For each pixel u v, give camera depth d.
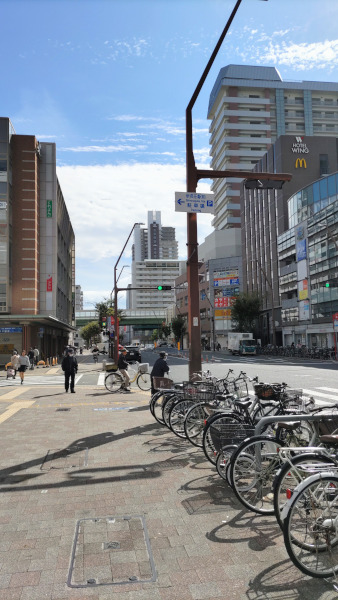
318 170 74.69
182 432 8.03
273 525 4.20
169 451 7.07
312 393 15.34
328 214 54.94
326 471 3.47
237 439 5.16
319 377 21.98
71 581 3.23
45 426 9.35
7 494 5.13
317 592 3.09
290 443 5.27
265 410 6.66
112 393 16.53
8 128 38.69
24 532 4.09
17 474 5.89
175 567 3.42
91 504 4.79
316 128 124.38
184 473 5.87
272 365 33.78
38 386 20.08
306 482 3.34
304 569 3.25
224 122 119.62
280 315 71.62
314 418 4.82
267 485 4.66
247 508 4.61
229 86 121.69
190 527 4.16
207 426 5.95
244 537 3.94
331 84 125.44
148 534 4.01
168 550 3.70
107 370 24.81
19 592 3.09
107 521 4.32
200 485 5.38
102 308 81.88
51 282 41.91
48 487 5.36
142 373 18.30
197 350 10.70
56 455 6.86
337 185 54.03
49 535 4.02
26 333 37.16
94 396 15.45
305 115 123.62
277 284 73.19
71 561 3.53
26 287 39.31
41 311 41.56
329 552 3.44
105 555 3.62
